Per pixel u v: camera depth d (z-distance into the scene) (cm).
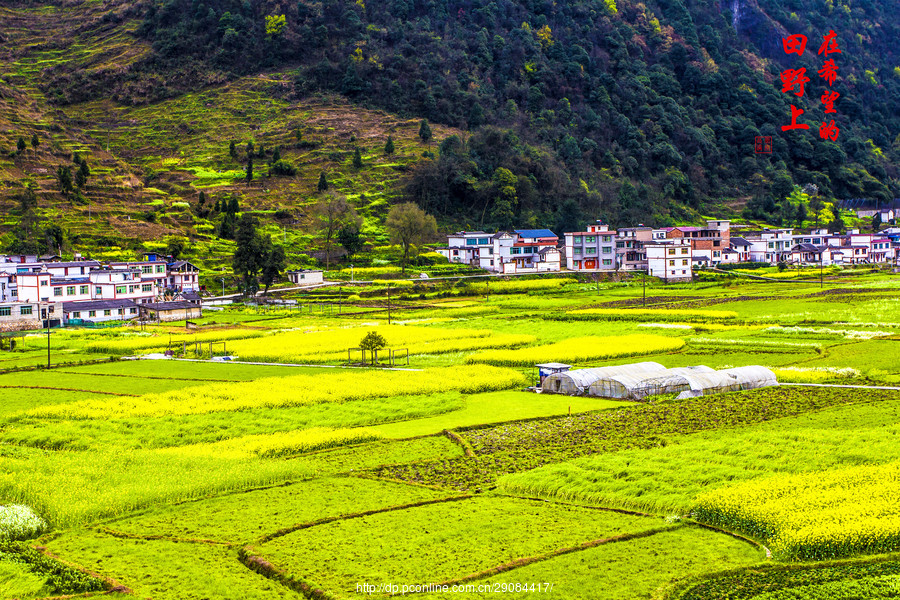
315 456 4509
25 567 3067
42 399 6075
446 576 2891
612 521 3394
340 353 7988
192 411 5516
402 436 4916
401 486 3931
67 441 4844
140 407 5619
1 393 6325
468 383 6294
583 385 6034
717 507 3372
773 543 3075
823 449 4175
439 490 3878
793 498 3406
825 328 8719
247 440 4784
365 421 5266
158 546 3234
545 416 5362
